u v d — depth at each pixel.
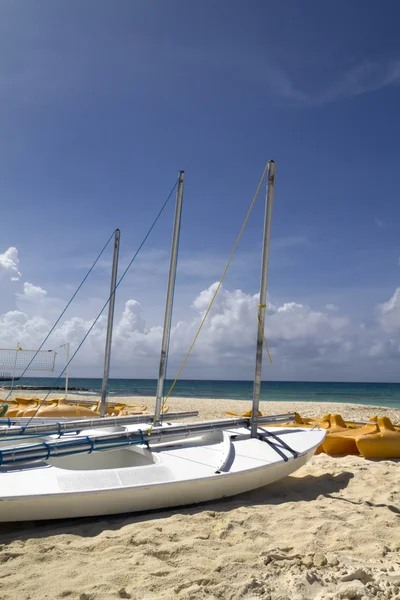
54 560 3.29
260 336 5.71
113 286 8.16
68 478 4.10
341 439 7.61
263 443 5.42
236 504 4.58
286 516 4.17
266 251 5.76
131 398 27.34
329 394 52.84
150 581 2.96
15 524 4.07
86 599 2.77
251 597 2.81
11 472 4.17
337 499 4.81
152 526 3.89
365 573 3.06
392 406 32.56
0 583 2.95
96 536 3.73
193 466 4.68
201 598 2.79
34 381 84.25
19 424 7.00
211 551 3.42
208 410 18.70
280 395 49.78
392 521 4.05
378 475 5.77
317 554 3.33
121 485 4.11
